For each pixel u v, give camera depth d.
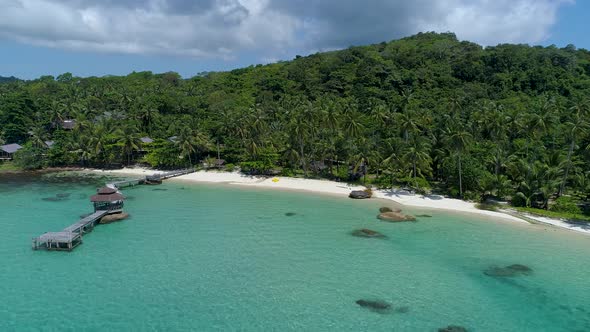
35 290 36.50
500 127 80.50
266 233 53.28
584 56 147.88
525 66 129.25
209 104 147.62
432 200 71.38
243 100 149.62
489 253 46.91
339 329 31.36
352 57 173.62
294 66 179.38
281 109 124.62
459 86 130.88
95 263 42.59
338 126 90.19
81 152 105.19
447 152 80.56
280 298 35.84
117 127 113.06
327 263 43.59
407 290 37.84
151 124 124.81
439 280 39.94
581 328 32.12
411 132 84.38
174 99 144.50
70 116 132.88
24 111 128.50
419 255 46.19
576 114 72.12
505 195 68.25
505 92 119.44
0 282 37.91
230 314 33.16
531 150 77.75
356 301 35.59
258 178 92.94
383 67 143.50
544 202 64.38
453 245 49.38
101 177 95.19
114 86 170.75
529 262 44.47
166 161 102.75
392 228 55.97
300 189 82.31
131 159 112.88
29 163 103.44
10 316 32.25
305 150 97.81
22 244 47.75
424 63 149.00
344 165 91.75
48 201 69.38
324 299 35.81
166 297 35.66
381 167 82.94
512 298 36.72
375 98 122.94
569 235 52.97
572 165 66.88
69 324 31.31
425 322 32.59
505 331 31.61
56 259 43.56
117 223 57.03
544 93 115.00
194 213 63.00
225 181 90.88
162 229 54.50
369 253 46.59
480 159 75.62
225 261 43.62
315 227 56.12
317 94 145.25
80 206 65.88
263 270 41.50
